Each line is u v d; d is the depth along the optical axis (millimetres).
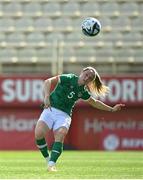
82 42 85438
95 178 25828
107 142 70312
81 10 88875
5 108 68938
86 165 39188
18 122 69000
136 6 89875
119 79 69625
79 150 69875
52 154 30391
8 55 83562
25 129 69062
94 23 33531
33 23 87250
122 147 70375
